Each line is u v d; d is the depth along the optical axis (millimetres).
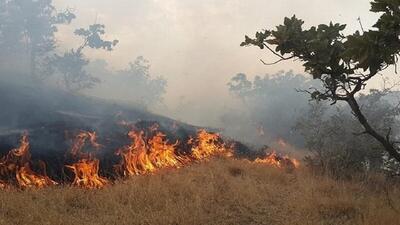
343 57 5426
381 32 4777
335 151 12906
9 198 7207
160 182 9172
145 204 7812
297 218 7598
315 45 6004
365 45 4816
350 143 13117
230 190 9227
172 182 9266
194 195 8453
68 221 6602
